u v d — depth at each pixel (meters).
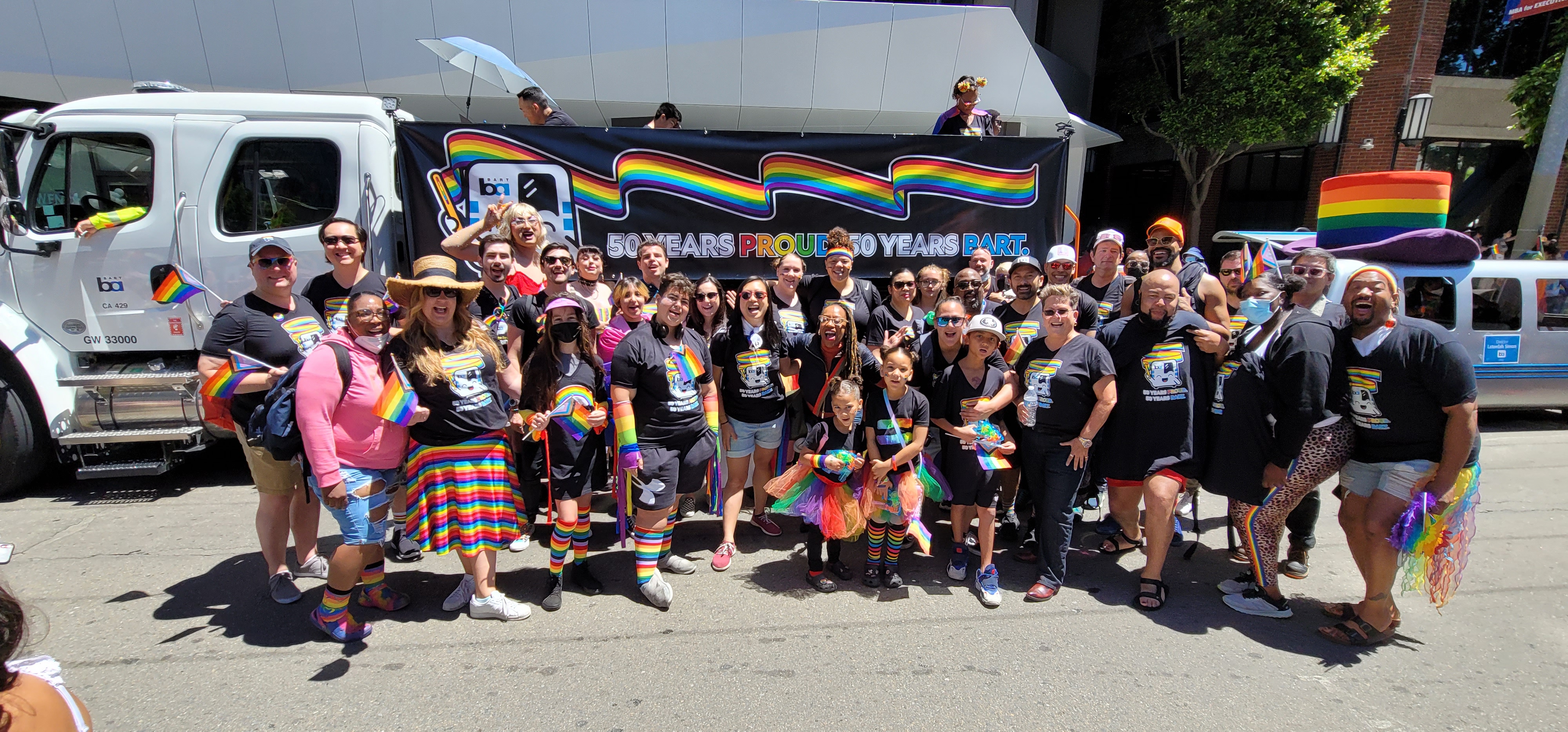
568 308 3.32
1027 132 9.61
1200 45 12.39
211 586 3.55
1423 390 3.00
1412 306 6.37
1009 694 2.81
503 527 3.29
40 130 4.30
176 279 3.77
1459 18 13.09
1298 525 3.91
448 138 4.68
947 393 3.70
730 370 4.04
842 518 3.53
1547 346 6.53
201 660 2.94
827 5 8.68
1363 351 3.16
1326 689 2.89
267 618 3.28
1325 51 11.20
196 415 4.52
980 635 3.28
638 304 3.83
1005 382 3.74
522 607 3.36
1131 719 2.67
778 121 9.08
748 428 4.04
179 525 4.27
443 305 2.90
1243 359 3.43
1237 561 4.13
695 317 4.47
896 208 5.42
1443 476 2.99
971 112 6.36
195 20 7.48
